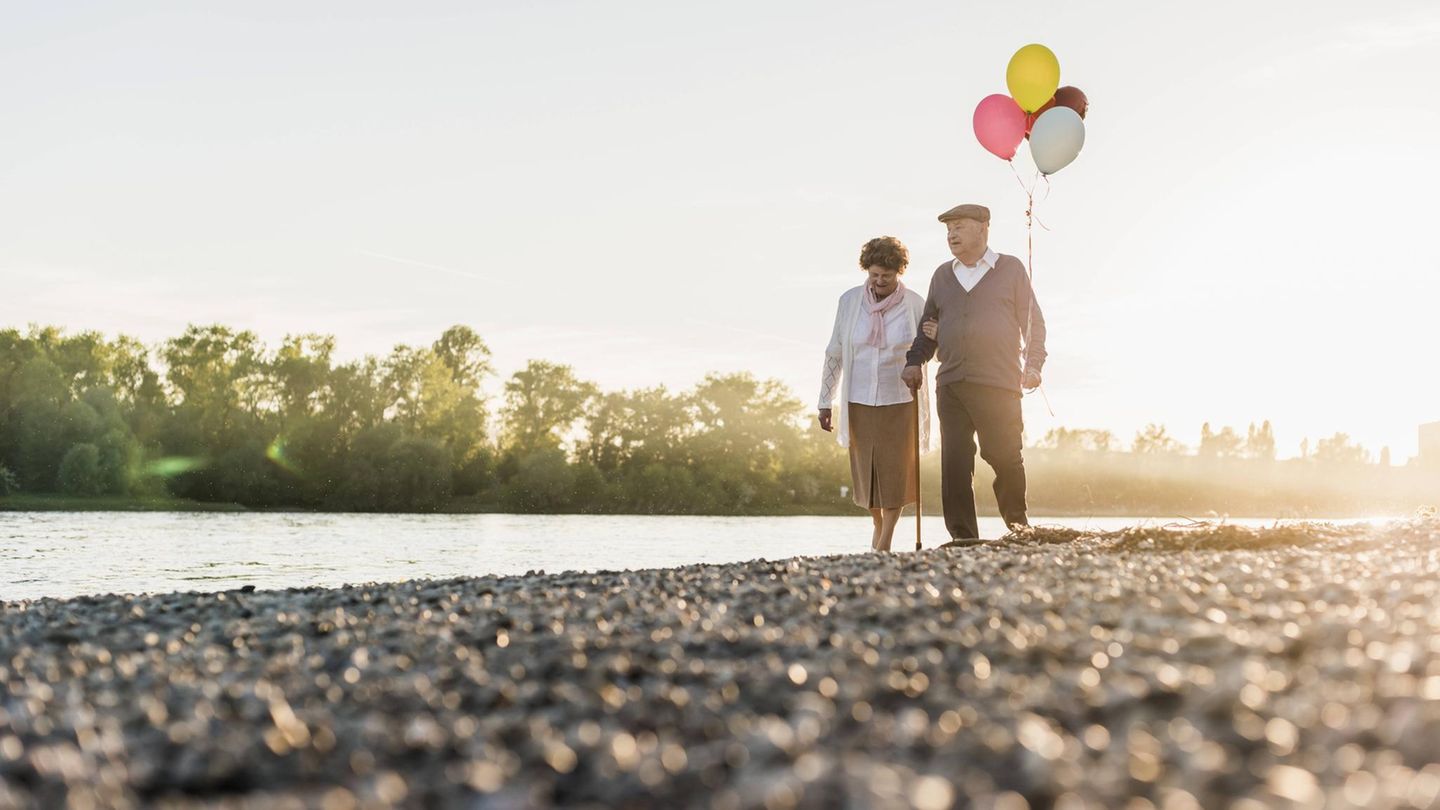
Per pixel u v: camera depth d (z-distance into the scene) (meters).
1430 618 2.90
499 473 72.69
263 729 2.29
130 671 3.04
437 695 2.62
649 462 74.81
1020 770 1.78
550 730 2.23
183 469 63.53
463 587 4.72
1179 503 48.94
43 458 59.41
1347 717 1.97
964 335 6.97
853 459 7.66
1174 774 1.74
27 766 1.99
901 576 4.39
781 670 2.68
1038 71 7.90
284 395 66.25
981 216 7.04
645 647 3.06
